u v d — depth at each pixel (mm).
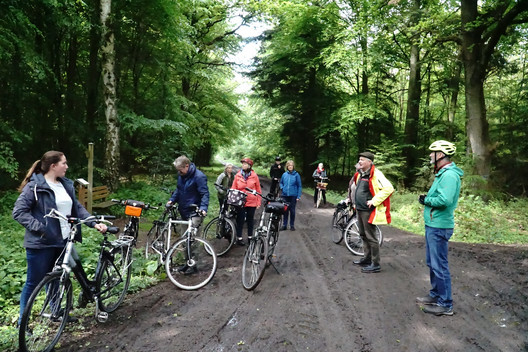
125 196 10750
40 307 3146
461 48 14250
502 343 3303
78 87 14219
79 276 3480
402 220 11297
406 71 25500
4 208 8008
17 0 7910
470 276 5238
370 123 22422
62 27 10383
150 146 15367
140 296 4504
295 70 23844
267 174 35531
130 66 14203
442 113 20172
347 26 18188
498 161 16500
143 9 12789
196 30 18766
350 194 7129
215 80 22875
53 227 3254
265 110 28875
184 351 3158
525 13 12438
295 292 4668
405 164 18578
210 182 20609
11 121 10461
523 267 5641
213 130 25312
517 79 19500
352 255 6660
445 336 3449
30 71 9742
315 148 25094
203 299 4410
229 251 6867
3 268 4660
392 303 4273
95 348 3195
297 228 9469
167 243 5484
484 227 9711
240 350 3188
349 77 24000
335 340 3381
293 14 19859
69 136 12109
